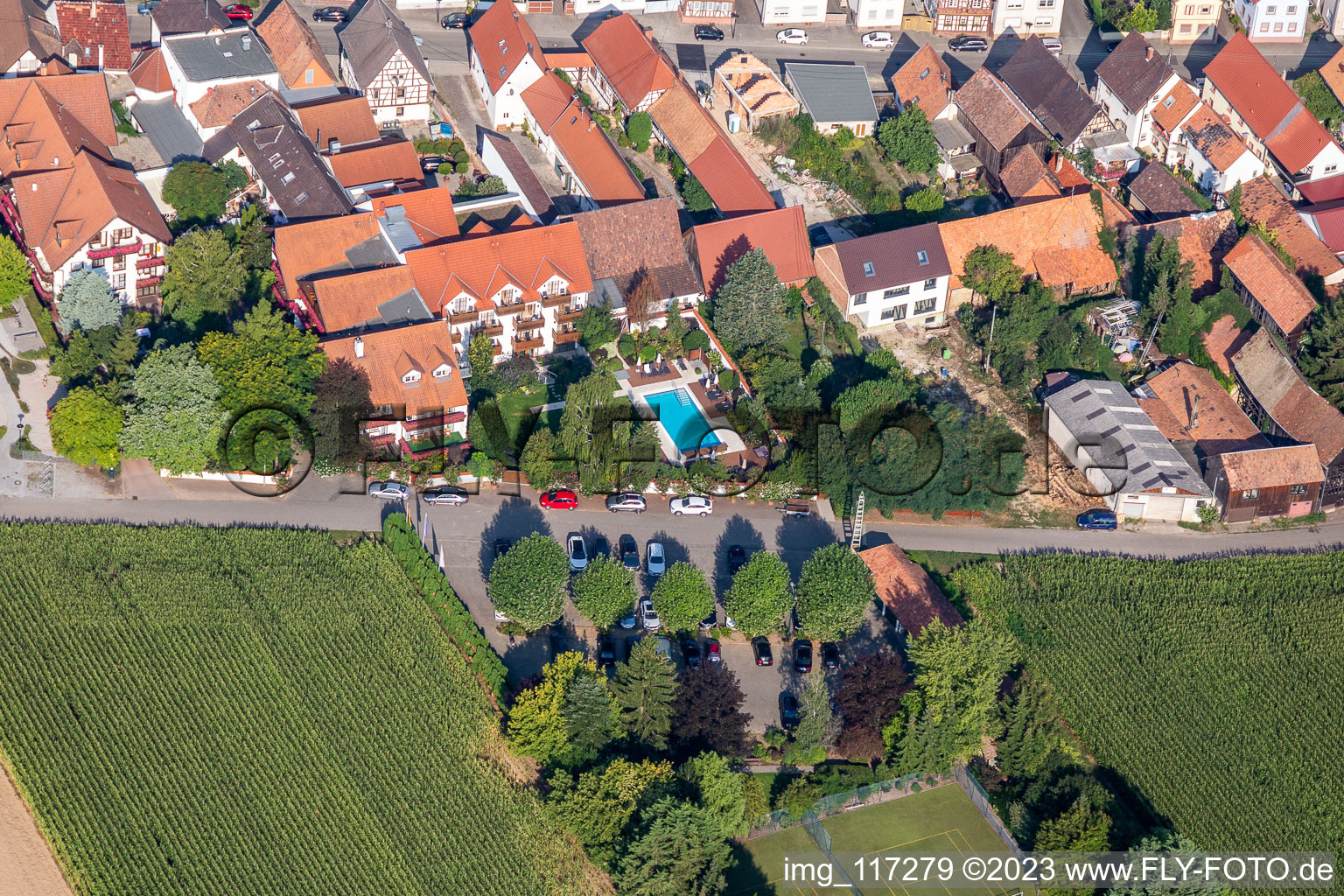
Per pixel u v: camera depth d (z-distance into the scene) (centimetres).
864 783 14288
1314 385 17912
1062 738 14850
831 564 15138
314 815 13562
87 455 15988
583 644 15275
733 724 14100
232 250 18012
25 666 14412
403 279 17212
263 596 15225
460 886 13200
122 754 13838
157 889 12950
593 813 13288
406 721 14312
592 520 16512
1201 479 17175
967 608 15962
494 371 17425
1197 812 14350
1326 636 15912
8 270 17525
